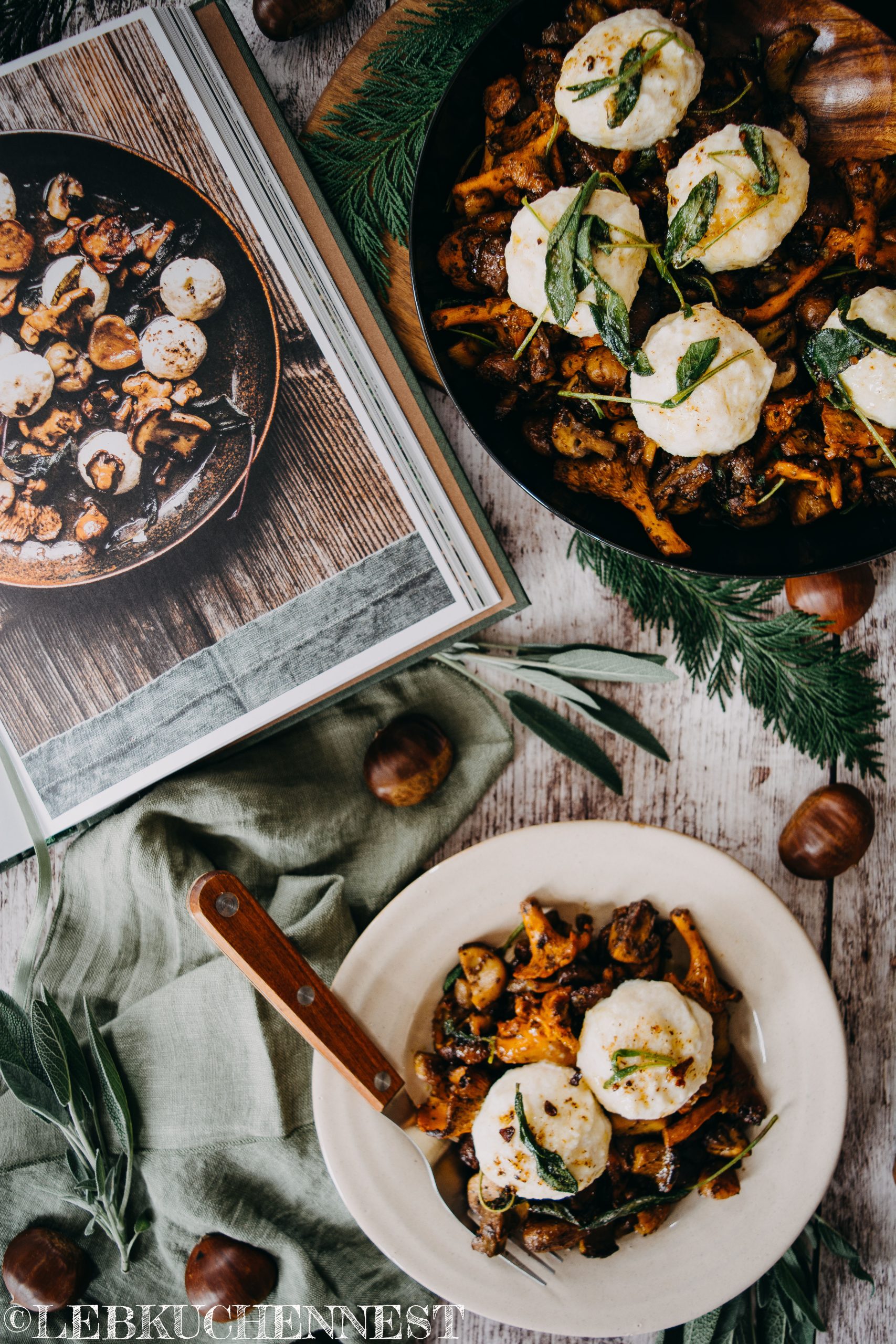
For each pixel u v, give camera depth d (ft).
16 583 1.88
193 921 1.96
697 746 1.98
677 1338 1.95
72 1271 1.95
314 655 1.89
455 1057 1.85
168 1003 1.95
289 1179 1.95
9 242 1.82
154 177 1.82
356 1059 1.84
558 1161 1.74
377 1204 1.87
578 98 1.65
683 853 1.86
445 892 1.86
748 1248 1.86
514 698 1.92
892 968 1.99
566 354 1.73
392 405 1.85
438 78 1.81
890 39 1.69
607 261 1.66
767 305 1.71
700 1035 1.78
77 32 1.87
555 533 1.96
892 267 1.70
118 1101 1.90
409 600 1.88
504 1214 1.81
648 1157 1.81
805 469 1.71
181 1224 1.96
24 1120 1.97
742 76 1.71
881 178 1.71
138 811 1.92
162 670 1.90
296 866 1.97
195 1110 1.94
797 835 1.93
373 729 1.97
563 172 1.72
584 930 1.86
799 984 1.86
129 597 1.88
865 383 1.69
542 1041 1.80
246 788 1.93
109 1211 1.91
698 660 1.93
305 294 1.83
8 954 1.99
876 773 1.92
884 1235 1.99
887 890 1.98
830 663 1.92
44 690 1.90
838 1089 1.85
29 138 1.81
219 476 1.86
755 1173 1.87
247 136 1.81
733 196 1.65
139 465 1.86
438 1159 1.86
